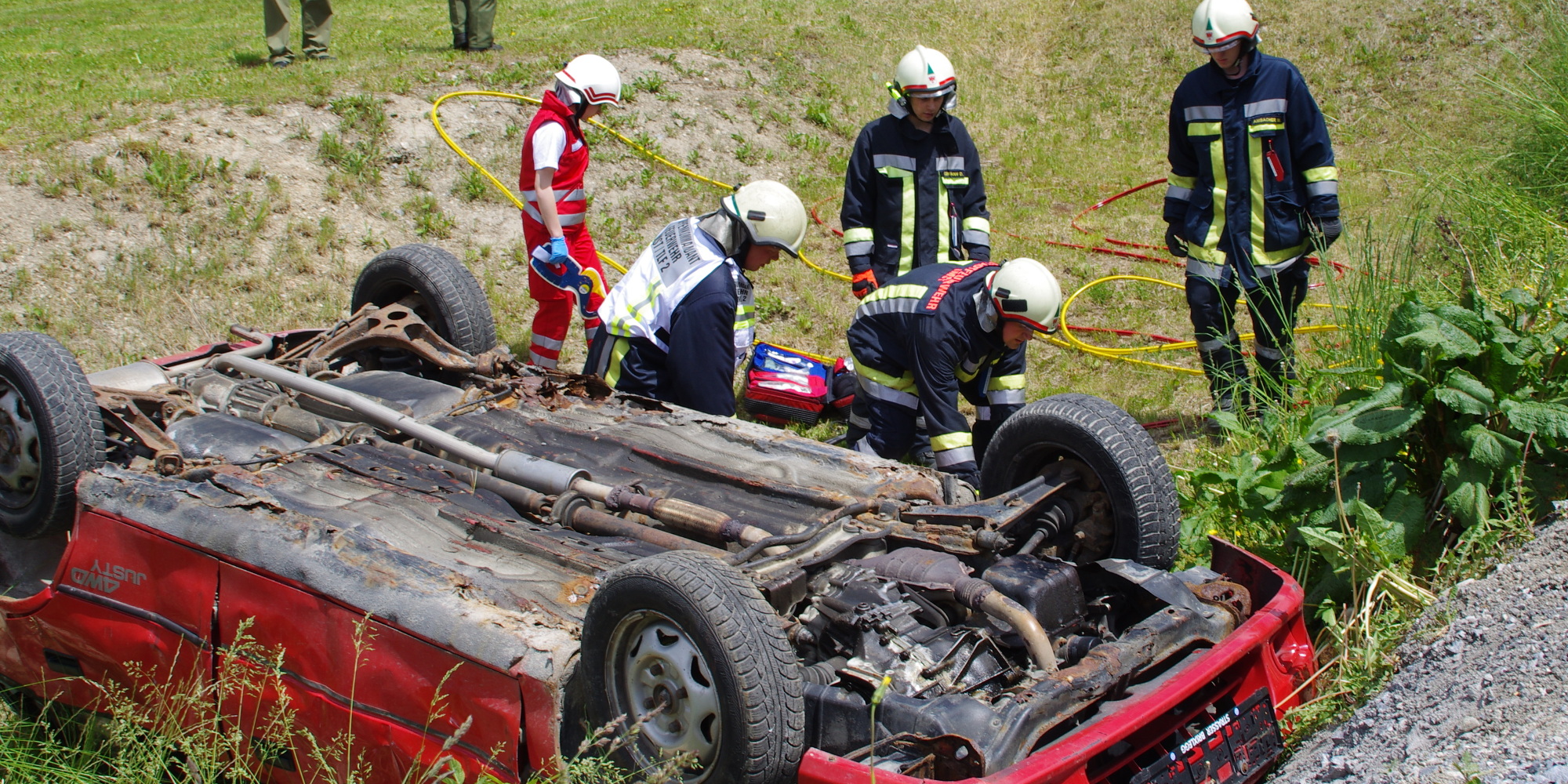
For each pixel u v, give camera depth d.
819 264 9.46
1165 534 3.75
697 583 2.79
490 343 5.80
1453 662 3.38
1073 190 11.62
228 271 8.32
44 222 8.20
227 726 3.53
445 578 3.29
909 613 3.25
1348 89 13.63
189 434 4.27
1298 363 6.49
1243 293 6.27
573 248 6.70
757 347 7.11
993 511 3.68
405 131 10.03
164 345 7.68
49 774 3.52
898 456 5.39
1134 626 3.31
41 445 3.99
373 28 14.73
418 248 5.84
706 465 4.19
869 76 13.04
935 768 2.78
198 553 3.59
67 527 4.15
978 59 14.52
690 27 13.61
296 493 3.86
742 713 2.72
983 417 5.50
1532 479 4.11
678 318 4.95
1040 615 3.33
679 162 10.75
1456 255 6.58
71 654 3.98
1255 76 6.16
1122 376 7.55
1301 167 6.24
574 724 3.04
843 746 2.96
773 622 2.81
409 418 4.44
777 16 14.51
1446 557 4.12
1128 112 13.70
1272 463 4.63
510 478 4.04
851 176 6.45
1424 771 2.83
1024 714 2.80
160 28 15.88
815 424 6.97
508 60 11.63
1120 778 3.04
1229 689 3.25
